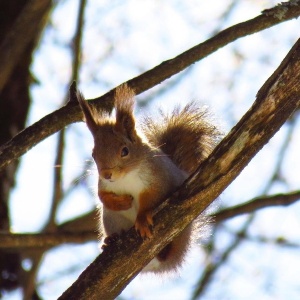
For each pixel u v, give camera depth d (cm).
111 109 1114
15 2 1561
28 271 1506
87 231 1330
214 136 1221
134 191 1039
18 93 1561
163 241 937
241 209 1339
